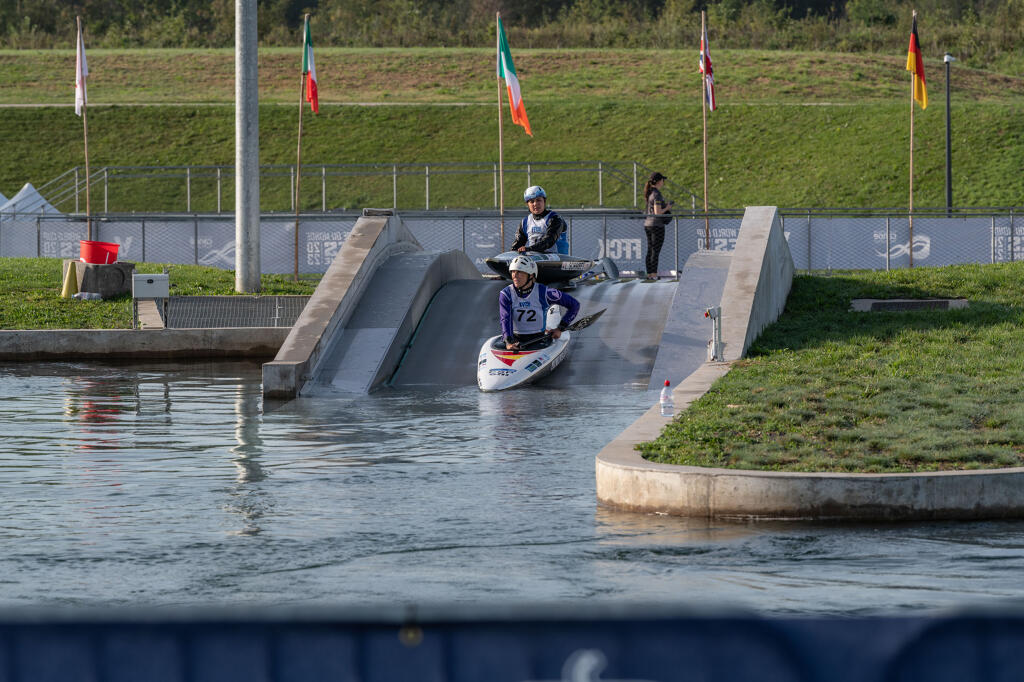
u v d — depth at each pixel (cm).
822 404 2964
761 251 4662
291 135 13975
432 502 2328
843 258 8044
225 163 13425
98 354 5156
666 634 584
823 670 585
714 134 13712
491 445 3047
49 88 15750
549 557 1866
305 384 4166
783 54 16450
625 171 13088
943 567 1783
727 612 583
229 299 5722
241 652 575
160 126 14212
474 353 4747
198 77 16400
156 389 4234
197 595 1631
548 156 13450
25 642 567
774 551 1905
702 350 4475
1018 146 12900
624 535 2031
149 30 19888
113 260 6031
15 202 9812
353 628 577
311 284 6675
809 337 4369
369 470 2692
